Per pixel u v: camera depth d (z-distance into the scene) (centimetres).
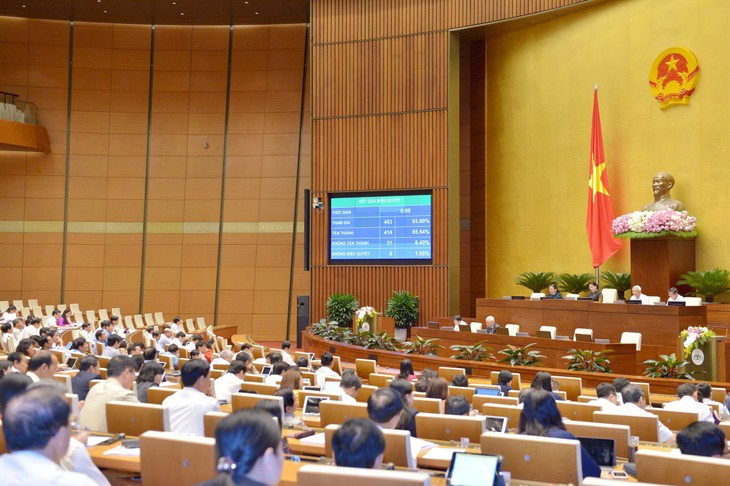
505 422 492
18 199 2380
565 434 412
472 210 2066
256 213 2389
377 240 1964
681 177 1638
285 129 2389
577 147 1827
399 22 1975
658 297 1480
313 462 416
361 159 1988
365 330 1758
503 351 1237
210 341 1244
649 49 1694
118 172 2406
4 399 408
